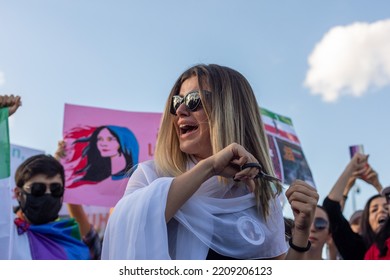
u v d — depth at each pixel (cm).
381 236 432
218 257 196
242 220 200
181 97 210
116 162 529
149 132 543
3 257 326
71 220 423
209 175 189
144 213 185
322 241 452
